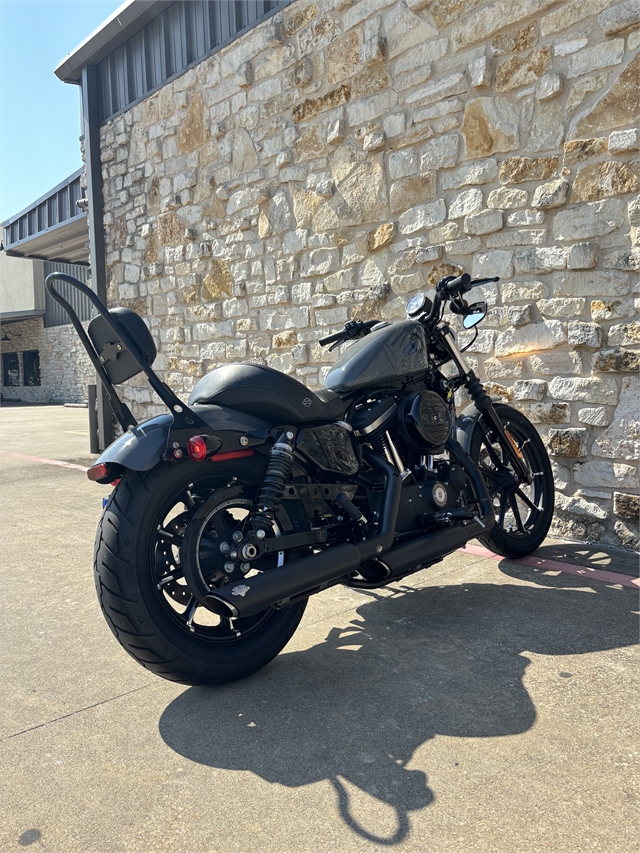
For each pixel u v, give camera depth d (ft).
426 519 8.91
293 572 7.11
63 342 77.25
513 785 5.58
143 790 5.71
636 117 11.54
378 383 9.03
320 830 5.14
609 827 5.04
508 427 11.58
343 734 6.46
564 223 12.57
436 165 14.70
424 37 14.74
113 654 8.54
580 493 12.64
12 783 5.88
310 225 17.92
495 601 9.77
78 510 16.65
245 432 7.45
